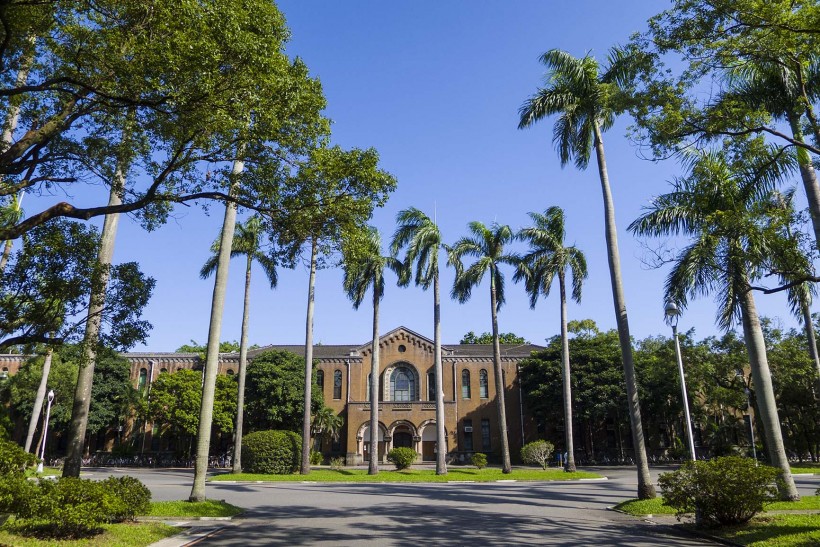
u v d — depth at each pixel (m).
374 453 35.66
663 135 11.93
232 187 12.41
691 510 12.95
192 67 9.45
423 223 36.44
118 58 9.74
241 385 35.50
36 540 9.55
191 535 11.83
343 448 51.47
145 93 10.03
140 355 54.00
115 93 10.34
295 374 46.88
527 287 35.38
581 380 47.66
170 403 44.84
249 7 10.06
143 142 12.05
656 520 14.19
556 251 33.47
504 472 33.66
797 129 13.67
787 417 41.22
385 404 51.22
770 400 16.64
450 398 54.34
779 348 37.91
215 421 44.41
